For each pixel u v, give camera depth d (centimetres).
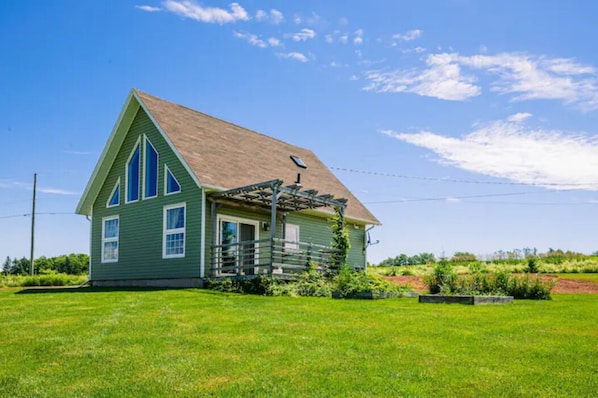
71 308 1074
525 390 511
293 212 2070
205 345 690
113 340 722
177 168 1823
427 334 760
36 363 612
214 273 1702
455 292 1544
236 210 1841
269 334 761
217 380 545
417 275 2566
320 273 1745
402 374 559
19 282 2578
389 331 782
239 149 2089
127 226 1998
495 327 821
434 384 528
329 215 2205
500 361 609
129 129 2058
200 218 1709
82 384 538
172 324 844
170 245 1811
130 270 1955
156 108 1952
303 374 560
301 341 711
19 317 946
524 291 1466
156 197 1889
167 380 546
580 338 734
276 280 1524
